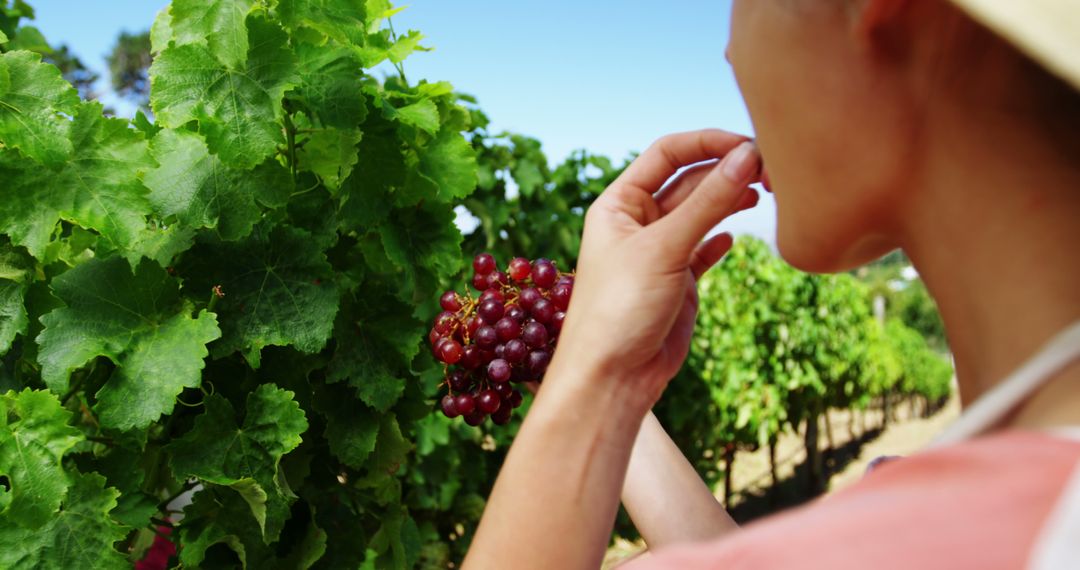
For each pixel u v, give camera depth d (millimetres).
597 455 730
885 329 16797
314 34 1911
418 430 3684
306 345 1745
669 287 730
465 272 4277
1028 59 476
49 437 1538
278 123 1673
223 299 1725
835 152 559
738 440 7340
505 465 749
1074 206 471
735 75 642
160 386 1596
